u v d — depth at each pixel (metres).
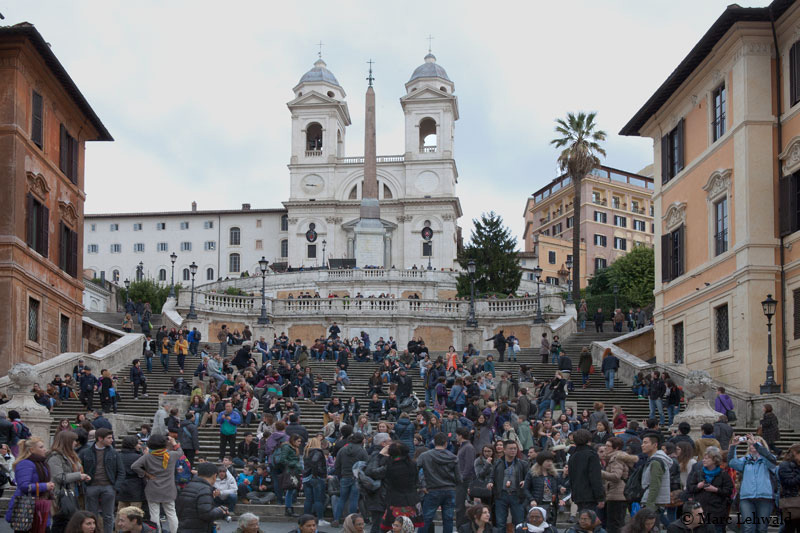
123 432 25.38
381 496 15.26
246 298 53.38
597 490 13.88
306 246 100.56
